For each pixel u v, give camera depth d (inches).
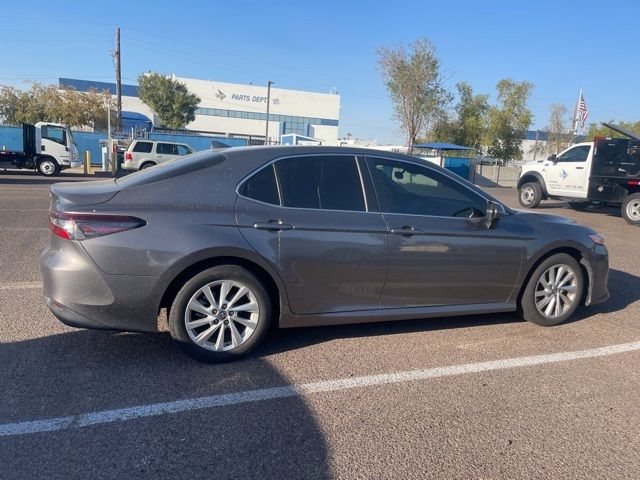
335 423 125.4
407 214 171.6
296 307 160.6
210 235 147.3
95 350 160.4
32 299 208.8
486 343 180.4
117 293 143.0
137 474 103.9
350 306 167.0
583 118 1550.2
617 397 144.2
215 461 109.0
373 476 106.2
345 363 159.3
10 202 501.4
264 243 152.6
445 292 177.5
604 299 208.5
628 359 171.0
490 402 138.6
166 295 153.6
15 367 147.2
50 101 1611.7
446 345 177.0
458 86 1771.7
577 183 598.9
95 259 141.2
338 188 166.1
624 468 112.2
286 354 164.2
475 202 183.0
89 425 120.1
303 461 110.2
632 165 544.4
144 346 164.6
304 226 156.9
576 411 135.7
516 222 188.5
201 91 2723.9
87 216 141.0
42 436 115.0
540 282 193.6
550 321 197.5
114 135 1438.2
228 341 156.9
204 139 1433.3
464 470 109.4
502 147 1753.2
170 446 113.5
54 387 136.6
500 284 185.2
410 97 1680.6
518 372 157.8
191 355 151.8
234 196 154.4
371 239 163.8
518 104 1723.7
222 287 151.9
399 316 173.2
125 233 142.5
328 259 159.8
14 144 927.7
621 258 349.4
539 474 109.1
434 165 181.5
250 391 139.3
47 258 146.5
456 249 175.0
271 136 2856.8
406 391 142.9
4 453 108.7
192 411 128.0
